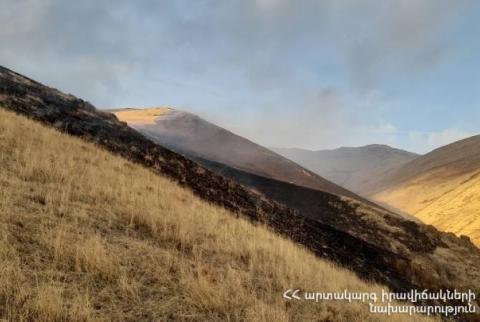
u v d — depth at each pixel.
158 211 8.83
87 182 9.50
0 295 4.20
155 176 13.94
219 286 5.86
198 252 7.41
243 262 7.83
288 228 15.82
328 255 14.63
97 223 7.12
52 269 5.02
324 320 6.18
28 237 5.61
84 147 13.65
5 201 6.58
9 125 11.86
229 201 15.98
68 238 5.90
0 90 16.59
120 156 15.18
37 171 8.96
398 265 17.55
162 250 6.79
